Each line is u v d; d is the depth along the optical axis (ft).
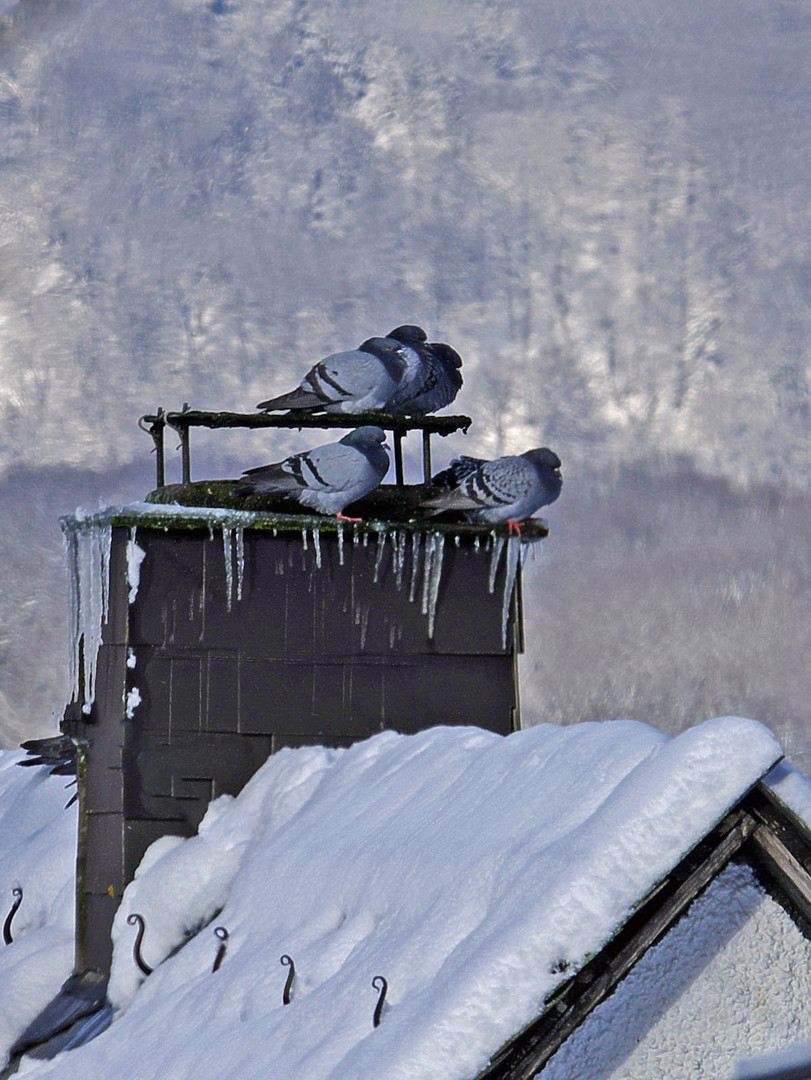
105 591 76.07
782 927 43.86
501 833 47.60
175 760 73.15
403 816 56.95
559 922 40.34
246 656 74.54
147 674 73.41
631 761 45.44
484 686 77.10
